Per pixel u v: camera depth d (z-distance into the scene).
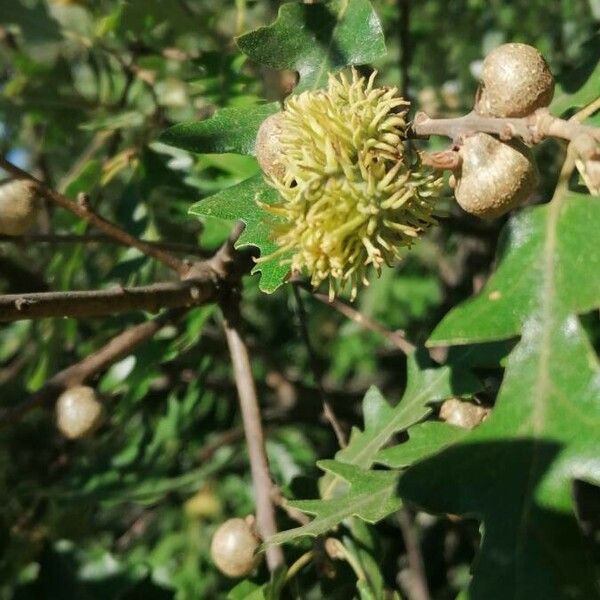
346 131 0.10
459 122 0.10
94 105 0.20
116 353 0.15
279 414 0.23
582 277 0.10
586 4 0.25
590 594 0.09
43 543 0.18
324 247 0.10
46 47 0.22
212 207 0.12
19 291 0.22
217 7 0.24
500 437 0.10
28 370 0.20
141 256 0.18
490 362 0.13
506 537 0.10
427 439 0.12
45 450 0.26
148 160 0.18
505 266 0.11
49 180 0.24
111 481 0.20
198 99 0.20
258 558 0.14
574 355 0.10
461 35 0.26
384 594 0.13
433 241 0.27
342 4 0.13
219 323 0.23
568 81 0.13
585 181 0.10
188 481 0.20
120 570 0.17
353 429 0.14
